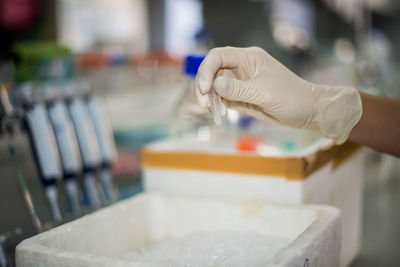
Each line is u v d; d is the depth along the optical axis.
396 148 0.88
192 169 1.00
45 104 1.16
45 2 4.32
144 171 1.07
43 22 4.33
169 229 0.95
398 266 1.12
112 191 1.24
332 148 1.05
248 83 0.78
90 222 0.79
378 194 1.76
